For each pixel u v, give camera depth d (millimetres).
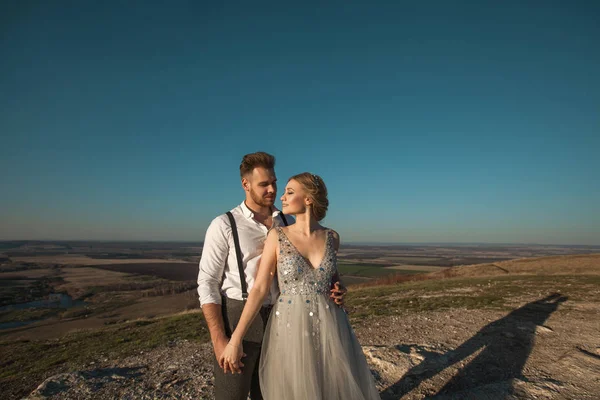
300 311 2045
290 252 2094
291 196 2152
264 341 2092
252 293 1982
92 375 4734
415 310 9016
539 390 3406
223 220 2160
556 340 5227
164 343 8484
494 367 4148
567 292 10734
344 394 2016
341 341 2107
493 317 7234
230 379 1986
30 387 6188
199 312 15336
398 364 4266
